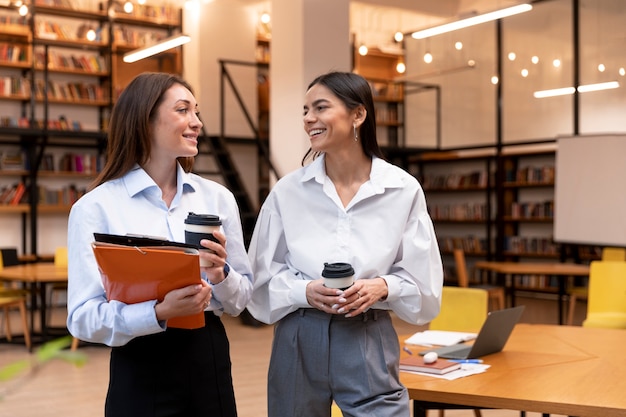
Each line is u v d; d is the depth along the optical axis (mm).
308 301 2062
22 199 10172
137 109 1859
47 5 10234
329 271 1989
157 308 1647
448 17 12375
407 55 13227
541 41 10883
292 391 2137
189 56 11234
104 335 1709
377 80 12133
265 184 11578
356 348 2078
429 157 12805
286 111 8648
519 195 11930
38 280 6496
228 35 11234
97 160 10625
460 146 12055
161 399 1756
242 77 11375
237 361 6398
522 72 11172
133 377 1752
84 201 1824
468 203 12688
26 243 10500
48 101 10258
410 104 12906
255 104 11492
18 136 9594
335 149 2145
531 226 11812
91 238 1798
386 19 13375
